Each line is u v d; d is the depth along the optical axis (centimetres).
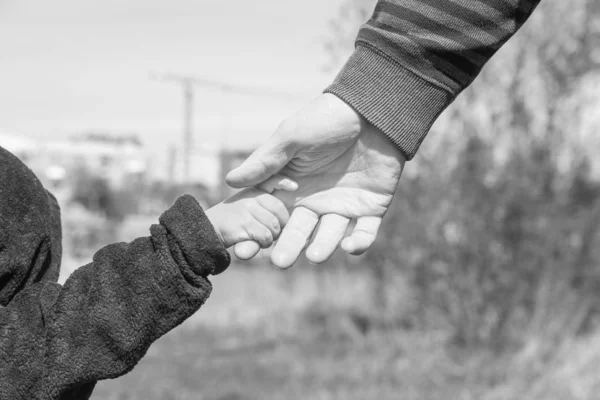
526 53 580
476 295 593
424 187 613
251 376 608
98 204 1594
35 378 108
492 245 594
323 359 636
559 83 579
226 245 122
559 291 584
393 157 123
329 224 125
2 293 119
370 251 644
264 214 122
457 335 602
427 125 122
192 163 1725
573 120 588
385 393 545
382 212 127
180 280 110
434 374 577
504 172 594
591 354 564
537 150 589
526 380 550
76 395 113
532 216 586
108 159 1725
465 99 595
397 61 119
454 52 120
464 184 599
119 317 108
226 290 945
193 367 651
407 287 639
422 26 120
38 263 124
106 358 108
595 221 579
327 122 120
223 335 783
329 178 126
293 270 852
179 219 112
